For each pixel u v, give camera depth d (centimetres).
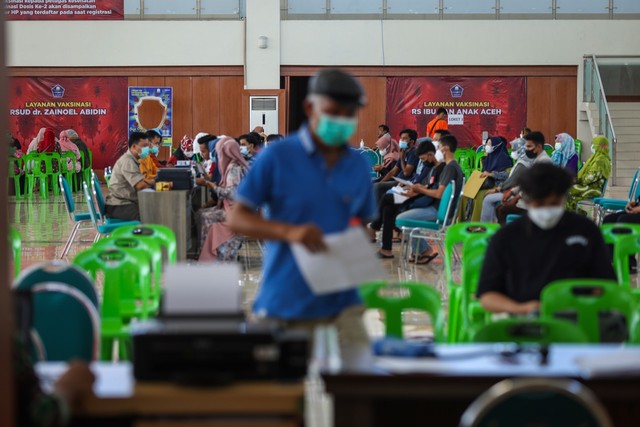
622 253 761
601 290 541
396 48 2688
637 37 2669
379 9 2694
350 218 449
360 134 2712
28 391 339
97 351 471
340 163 446
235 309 354
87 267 642
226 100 2720
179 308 354
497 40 2684
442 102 2705
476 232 815
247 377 346
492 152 1644
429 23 2683
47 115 2725
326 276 426
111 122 2736
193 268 357
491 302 544
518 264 553
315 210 440
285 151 440
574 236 550
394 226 1397
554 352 408
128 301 673
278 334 351
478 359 393
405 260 1214
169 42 2711
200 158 1903
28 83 2717
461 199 1446
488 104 2702
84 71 2720
